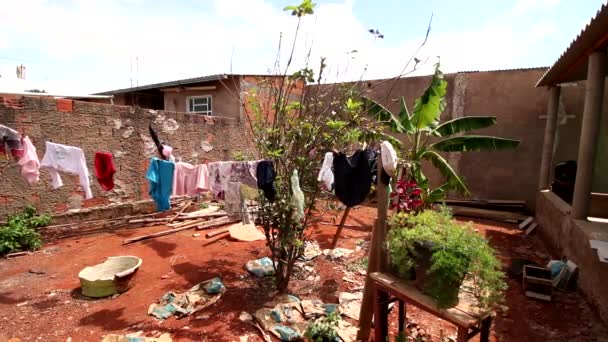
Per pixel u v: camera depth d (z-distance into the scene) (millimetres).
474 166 7980
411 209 3256
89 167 5668
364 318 2838
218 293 3623
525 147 7523
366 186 2992
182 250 4973
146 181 6531
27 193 5090
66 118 5324
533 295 3824
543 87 7285
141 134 6355
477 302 2176
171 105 10781
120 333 2947
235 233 5551
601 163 6938
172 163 3766
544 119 7297
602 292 3377
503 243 5746
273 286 3850
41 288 3773
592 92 4301
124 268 4062
